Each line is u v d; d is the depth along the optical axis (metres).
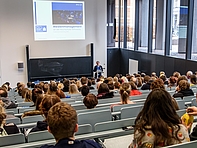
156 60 9.55
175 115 1.34
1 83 10.23
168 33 8.90
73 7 10.59
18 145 1.90
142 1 10.70
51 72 10.79
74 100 4.12
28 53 10.25
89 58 11.15
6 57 10.18
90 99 2.84
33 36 10.33
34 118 2.69
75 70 11.07
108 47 12.84
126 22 12.16
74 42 10.89
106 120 2.54
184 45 8.17
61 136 1.20
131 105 2.97
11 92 6.78
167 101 1.34
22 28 10.17
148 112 1.33
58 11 10.42
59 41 10.67
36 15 10.21
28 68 10.38
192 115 1.76
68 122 1.19
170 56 8.73
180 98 3.30
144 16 10.70
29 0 10.07
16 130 2.16
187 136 1.32
